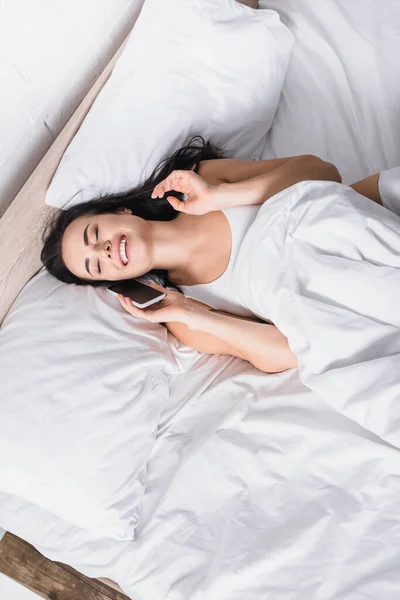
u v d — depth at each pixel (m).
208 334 1.35
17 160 1.32
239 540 1.09
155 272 1.44
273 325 1.29
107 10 1.39
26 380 1.20
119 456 1.19
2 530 1.52
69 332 1.26
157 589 1.11
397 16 1.49
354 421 1.13
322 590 0.99
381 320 1.11
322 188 1.24
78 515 1.17
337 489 1.08
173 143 1.38
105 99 1.32
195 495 1.18
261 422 1.19
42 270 1.41
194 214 1.37
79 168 1.29
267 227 1.24
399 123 1.44
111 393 1.22
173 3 1.34
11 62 1.20
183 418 1.30
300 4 1.57
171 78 1.34
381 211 1.21
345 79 1.50
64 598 1.43
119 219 1.33
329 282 1.14
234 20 1.38
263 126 1.52
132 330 1.31
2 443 1.17
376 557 0.99
